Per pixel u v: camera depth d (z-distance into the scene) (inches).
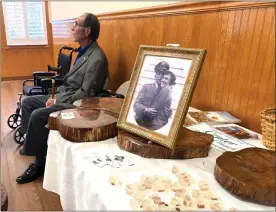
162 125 34.5
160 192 27.1
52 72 116.9
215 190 27.7
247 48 47.5
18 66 199.8
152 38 72.6
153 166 32.4
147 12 72.9
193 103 62.2
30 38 198.4
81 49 82.0
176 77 34.7
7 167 81.1
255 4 44.8
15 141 95.7
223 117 49.9
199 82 59.5
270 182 26.0
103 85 78.6
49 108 66.4
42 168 74.8
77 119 41.1
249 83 48.1
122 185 28.1
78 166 33.0
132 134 37.2
